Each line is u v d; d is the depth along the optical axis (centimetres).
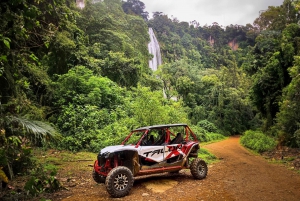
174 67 3909
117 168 573
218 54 7594
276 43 2436
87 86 1595
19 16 599
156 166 669
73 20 823
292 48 1994
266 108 2300
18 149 607
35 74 1072
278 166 1010
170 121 1397
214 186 647
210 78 3756
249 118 3369
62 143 1222
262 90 2253
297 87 1523
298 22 2441
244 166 1012
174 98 3703
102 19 2783
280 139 1605
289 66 2033
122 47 2647
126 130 1283
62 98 1473
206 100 3472
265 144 1619
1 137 539
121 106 1630
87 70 1766
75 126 1318
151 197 557
